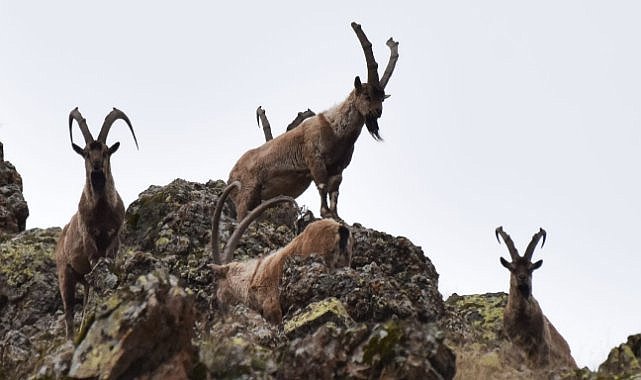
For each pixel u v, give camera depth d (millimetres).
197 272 59625
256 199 70438
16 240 66438
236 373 39625
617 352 50969
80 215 57750
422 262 61125
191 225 63094
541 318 59875
